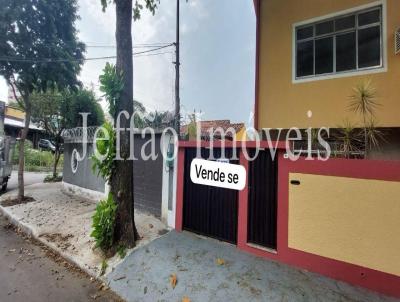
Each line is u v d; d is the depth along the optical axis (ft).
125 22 15.23
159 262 13.26
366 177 10.43
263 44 22.29
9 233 19.88
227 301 10.37
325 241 11.30
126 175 15.05
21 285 12.40
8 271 13.75
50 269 14.12
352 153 14.39
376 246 10.17
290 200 12.35
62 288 12.26
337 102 18.92
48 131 47.03
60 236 18.01
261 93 22.24
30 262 14.90
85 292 12.01
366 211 10.41
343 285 10.63
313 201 11.67
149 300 11.07
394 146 17.92
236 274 11.84
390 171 9.95
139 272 12.78
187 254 13.76
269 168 13.19
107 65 14.88
